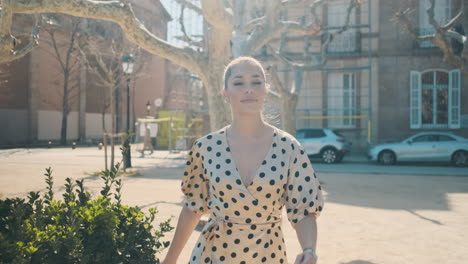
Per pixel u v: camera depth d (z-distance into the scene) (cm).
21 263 235
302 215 167
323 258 464
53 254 260
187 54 727
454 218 674
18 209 275
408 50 2120
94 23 3759
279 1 893
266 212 166
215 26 699
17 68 3288
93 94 3997
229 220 167
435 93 2112
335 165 1708
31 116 3388
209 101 748
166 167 1565
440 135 1686
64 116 3375
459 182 1149
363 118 2170
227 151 171
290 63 1541
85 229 282
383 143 1931
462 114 2081
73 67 3747
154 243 308
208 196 187
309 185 169
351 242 529
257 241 166
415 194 928
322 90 2227
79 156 2072
